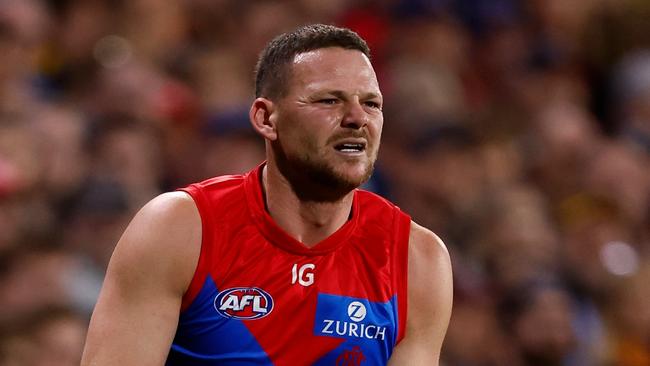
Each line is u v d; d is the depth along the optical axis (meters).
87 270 24.61
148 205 14.07
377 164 30.58
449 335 26.98
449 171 30.92
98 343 13.60
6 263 23.22
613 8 40.47
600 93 39.59
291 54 13.91
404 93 32.75
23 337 21.88
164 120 29.91
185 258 13.84
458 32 37.62
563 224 32.53
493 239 29.42
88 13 32.69
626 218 32.81
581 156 34.00
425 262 14.77
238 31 34.16
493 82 37.75
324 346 14.05
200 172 28.67
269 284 13.96
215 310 13.87
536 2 39.97
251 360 13.88
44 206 25.58
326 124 13.63
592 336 28.69
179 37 33.91
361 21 35.97
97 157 27.50
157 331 13.67
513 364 27.69
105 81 29.94
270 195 14.24
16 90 28.52
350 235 14.42
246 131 28.39
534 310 27.69
